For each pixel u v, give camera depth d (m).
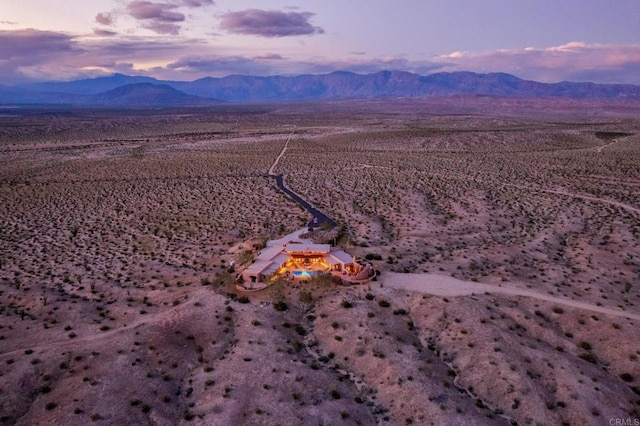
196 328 59.09
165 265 83.81
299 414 45.53
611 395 49.03
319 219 113.50
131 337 55.84
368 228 104.19
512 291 68.81
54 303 66.12
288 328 61.09
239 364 52.59
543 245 92.31
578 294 68.69
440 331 59.56
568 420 45.91
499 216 115.81
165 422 45.16
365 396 49.91
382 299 65.88
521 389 49.06
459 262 80.19
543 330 59.69
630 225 105.56
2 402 44.94
